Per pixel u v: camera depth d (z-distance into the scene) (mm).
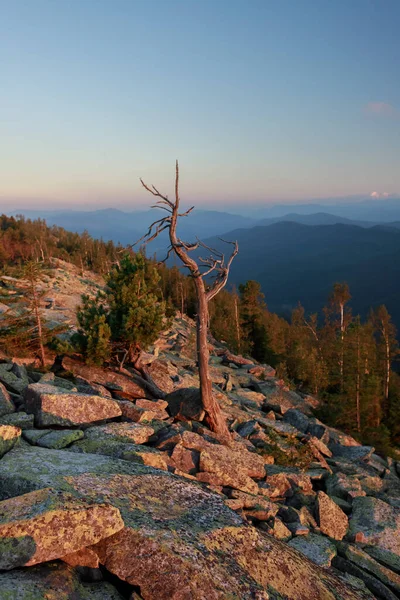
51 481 8695
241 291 78438
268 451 20188
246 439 21656
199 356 19469
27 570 6523
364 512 16344
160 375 28516
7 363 20922
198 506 9430
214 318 88688
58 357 24375
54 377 20500
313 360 59062
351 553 12938
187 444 15164
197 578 6992
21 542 6453
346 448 27750
